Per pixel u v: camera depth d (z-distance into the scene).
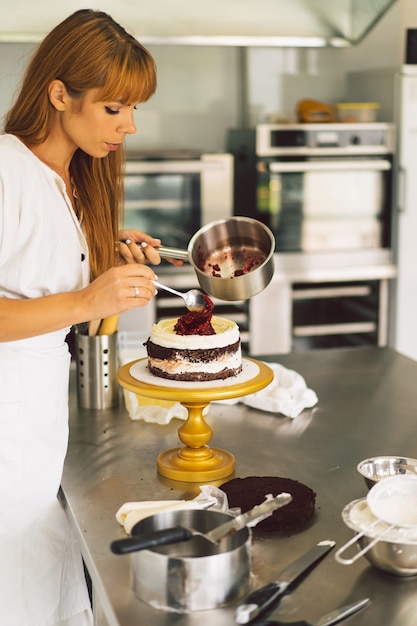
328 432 1.80
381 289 4.00
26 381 1.56
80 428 1.86
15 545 1.58
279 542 1.30
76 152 1.67
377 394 2.06
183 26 3.77
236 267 1.77
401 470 1.46
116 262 1.80
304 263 3.86
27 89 1.56
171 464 1.60
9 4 3.55
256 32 3.84
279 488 1.43
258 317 3.87
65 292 1.51
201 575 1.10
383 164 3.81
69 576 1.64
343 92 4.39
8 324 1.44
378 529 1.17
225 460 1.62
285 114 4.36
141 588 1.14
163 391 1.54
